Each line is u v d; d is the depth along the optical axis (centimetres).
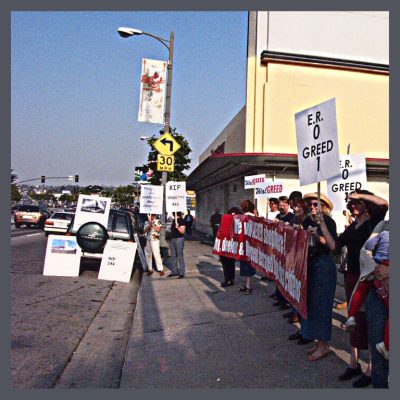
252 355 489
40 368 485
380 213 408
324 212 510
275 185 984
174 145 1328
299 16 1695
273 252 621
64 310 748
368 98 1733
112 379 458
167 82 1385
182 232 1020
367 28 1752
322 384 406
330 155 431
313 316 460
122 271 1057
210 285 913
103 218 1095
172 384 422
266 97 1648
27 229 3061
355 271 446
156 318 669
